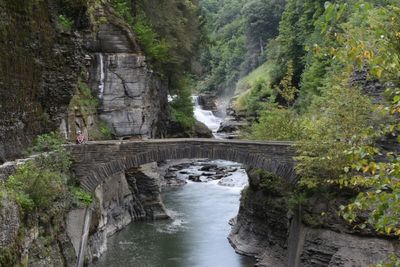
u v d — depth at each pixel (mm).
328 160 18328
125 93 35906
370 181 7227
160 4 44844
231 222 30734
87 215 21156
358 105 18281
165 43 43094
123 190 31188
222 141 22078
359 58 7109
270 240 24297
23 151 17797
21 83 17328
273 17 90312
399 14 8711
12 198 13344
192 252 25484
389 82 9328
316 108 30609
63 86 20234
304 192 20719
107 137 34344
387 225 7430
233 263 23859
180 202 36375
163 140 22312
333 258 17906
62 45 19641
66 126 26547
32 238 14531
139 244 26953
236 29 111375
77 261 19359
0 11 15273
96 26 34594
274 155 21484
